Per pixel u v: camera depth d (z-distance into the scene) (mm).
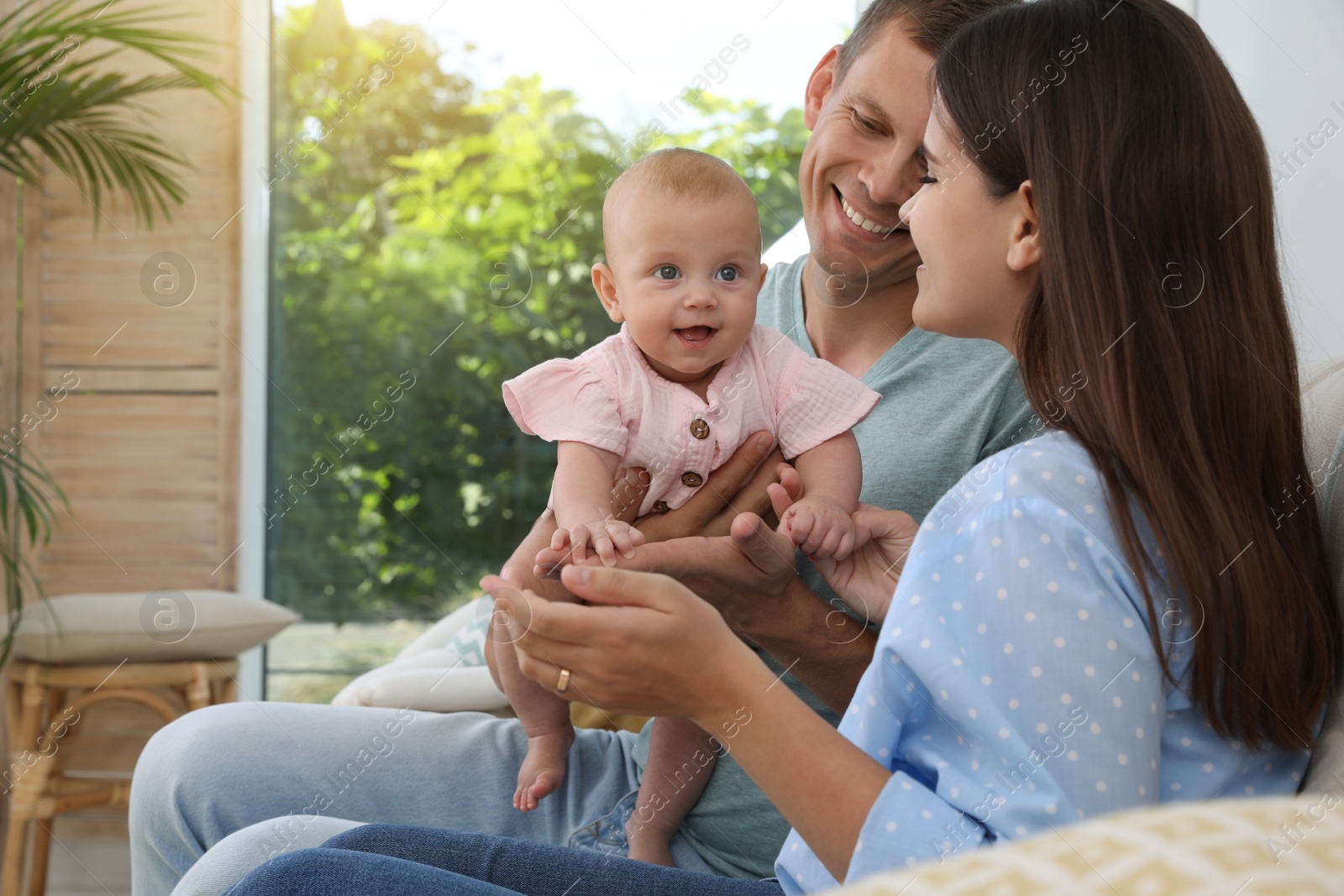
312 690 2625
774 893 662
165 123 2582
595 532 824
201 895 738
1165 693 560
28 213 2506
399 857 700
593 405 960
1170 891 240
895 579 908
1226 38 1504
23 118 2268
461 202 2727
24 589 2289
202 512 2564
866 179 976
